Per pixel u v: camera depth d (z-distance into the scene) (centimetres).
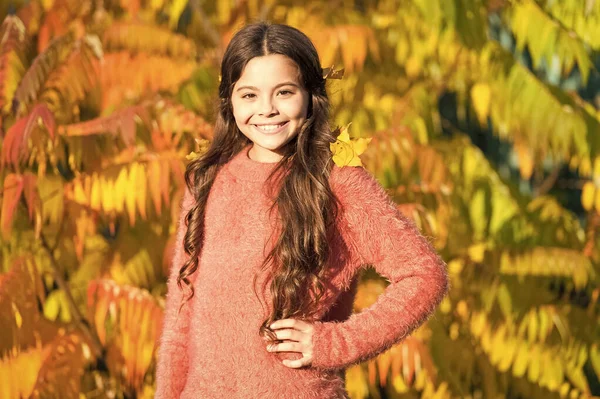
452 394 461
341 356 209
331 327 211
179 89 445
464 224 496
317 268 211
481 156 508
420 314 210
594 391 590
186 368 232
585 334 491
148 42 448
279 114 220
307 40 224
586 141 472
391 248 213
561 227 515
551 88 495
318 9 493
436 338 468
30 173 378
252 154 232
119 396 438
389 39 506
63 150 392
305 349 209
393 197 461
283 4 496
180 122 393
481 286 482
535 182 641
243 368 211
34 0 447
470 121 644
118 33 445
